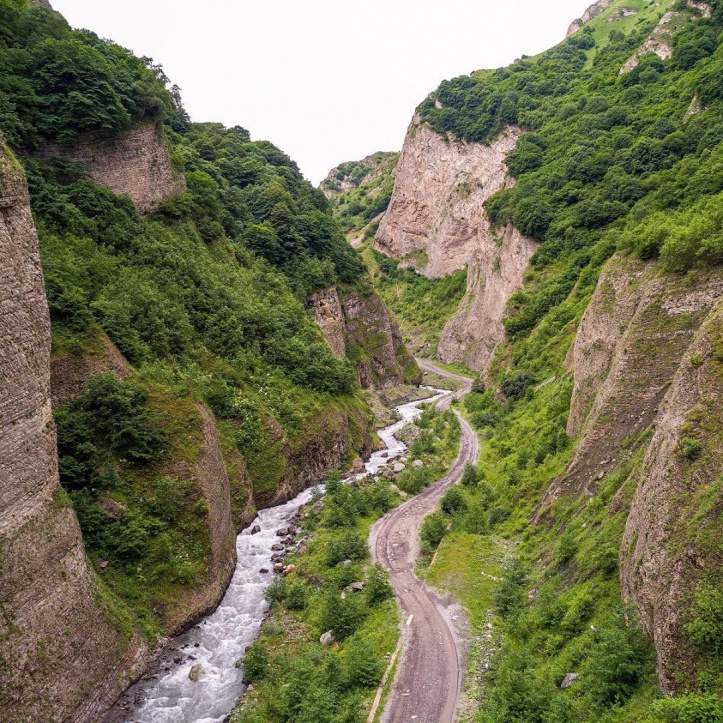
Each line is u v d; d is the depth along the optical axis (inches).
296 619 1077.8
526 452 1679.4
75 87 1622.8
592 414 1280.8
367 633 989.2
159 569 1019.3
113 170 1748.3
